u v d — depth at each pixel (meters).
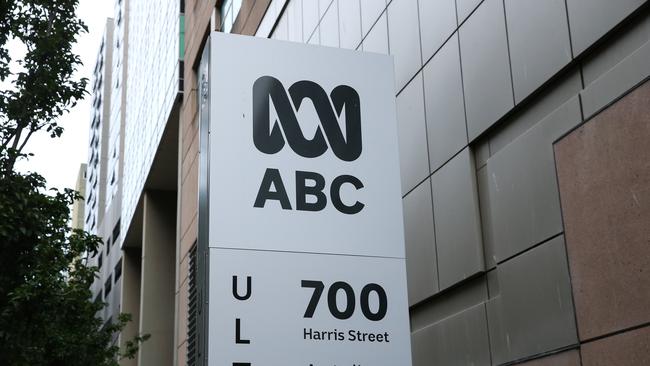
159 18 43.44
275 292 7.77
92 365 19.45
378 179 8.58
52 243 14.29
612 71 8.26
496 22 10.59
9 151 13.69
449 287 11.13
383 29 14.23
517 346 9.45
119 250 55.47
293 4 19.78
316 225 8.16
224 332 7.47
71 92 14.34
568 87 9.13
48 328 14.34
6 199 13.31
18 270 13.54
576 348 8.36
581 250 8.38
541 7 9.56
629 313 7.59
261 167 8.23
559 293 8.75
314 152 8.49
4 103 13.88
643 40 7.97
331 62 8.98
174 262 43.78
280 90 8.65
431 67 12.30
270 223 8.04
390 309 8.02
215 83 8.45
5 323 13.30
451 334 11.01
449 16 11.89
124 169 55.34
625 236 7.71
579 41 8.79
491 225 10.43
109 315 56.56
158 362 41.44
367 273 8.11
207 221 7.93
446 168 11.55
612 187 7.94
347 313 7.88
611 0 8.29
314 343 7.67
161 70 41.16
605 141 8.09
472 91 11.03
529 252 9.40
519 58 9.95
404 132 12.98
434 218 11.74
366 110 8.88
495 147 10.58
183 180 35.31
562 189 8.77
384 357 7.82
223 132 8.27
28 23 14.21
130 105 54.91
